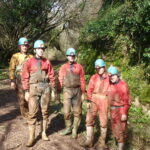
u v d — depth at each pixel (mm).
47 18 11305
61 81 3521
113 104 3090
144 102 4652
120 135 3111
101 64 3225
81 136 3625
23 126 3863
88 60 6113
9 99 5547
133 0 4973
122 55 5473
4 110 4680
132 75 5066
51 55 15914
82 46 6527
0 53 11742
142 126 4230
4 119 4164
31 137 3244
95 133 3756
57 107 4785
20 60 3791
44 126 3389
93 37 6328
